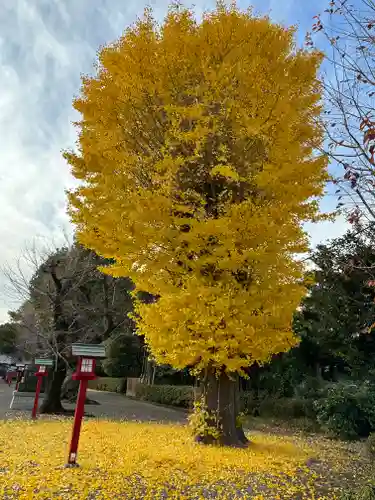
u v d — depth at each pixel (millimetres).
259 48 7660
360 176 3852
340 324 12781
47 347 13070
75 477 5156
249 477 5578
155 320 7000
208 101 7168
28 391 19672
